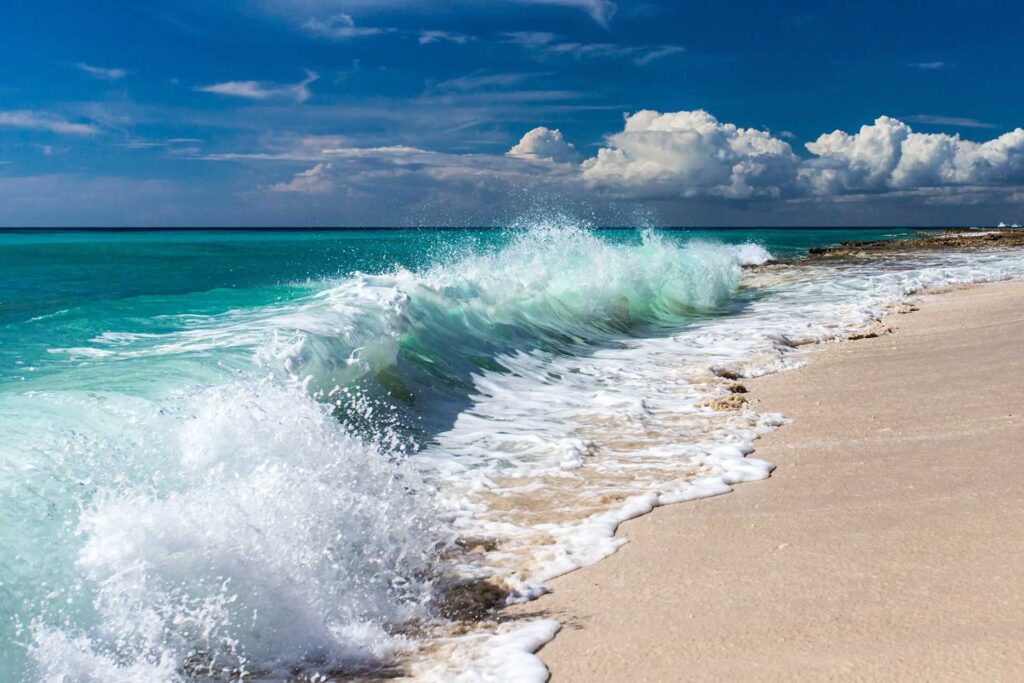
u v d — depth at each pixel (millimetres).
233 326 7789
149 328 7914
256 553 3445
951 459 4891
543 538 4215
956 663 2607
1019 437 5234
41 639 2852
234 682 2955
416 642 3277
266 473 4043
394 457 5574
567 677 2873
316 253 26484
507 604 3555
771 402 7094
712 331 11852
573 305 11984
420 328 8430
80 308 9711
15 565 3068
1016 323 9875
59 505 3502
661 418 6785
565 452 5727
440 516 4520
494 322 9930
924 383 7215
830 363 8633
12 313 9477
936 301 13305
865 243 39281
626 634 3139
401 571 3822
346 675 3039
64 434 4230
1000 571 3250
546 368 8891
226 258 23234
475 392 7660
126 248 29125
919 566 3398
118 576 3139
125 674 2861
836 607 3125
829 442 5648
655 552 3936
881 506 4199
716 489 4816
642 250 15641
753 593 3344
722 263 17609
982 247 31609
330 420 5047
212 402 4824
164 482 3928
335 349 6914
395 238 44781
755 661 2793
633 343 10891
